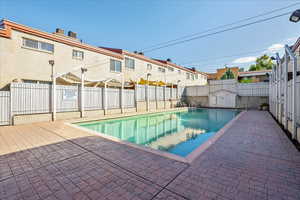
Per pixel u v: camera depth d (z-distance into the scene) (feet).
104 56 48.60
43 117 29.55
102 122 34.53
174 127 33.17
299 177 8.98
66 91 33.71
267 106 53.42
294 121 16.62
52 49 36.76
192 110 60.23
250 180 8.69
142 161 11.50
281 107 25.48
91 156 12.56
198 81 105.70
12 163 11.19
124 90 46.55
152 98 57.41
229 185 8.19
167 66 76.33
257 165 10.69
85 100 36.99
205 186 8.10
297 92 16.40
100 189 7.96
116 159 11.92
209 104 71.46
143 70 63.26
